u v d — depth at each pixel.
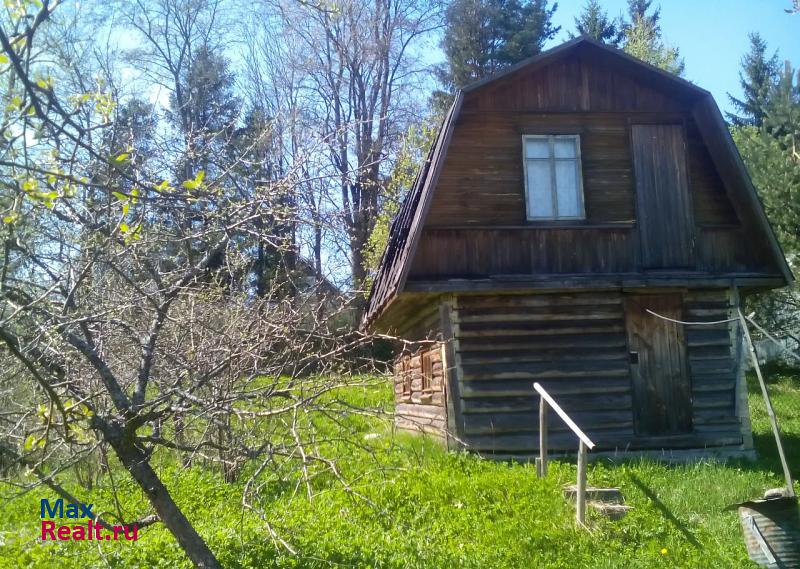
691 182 12.27
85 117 5.20
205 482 8.30
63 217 4.75
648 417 11.70
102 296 5.61
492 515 7.91
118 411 4.85
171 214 5.44
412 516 7.79
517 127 11.98
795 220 19.67
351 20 25.45
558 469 9.77
